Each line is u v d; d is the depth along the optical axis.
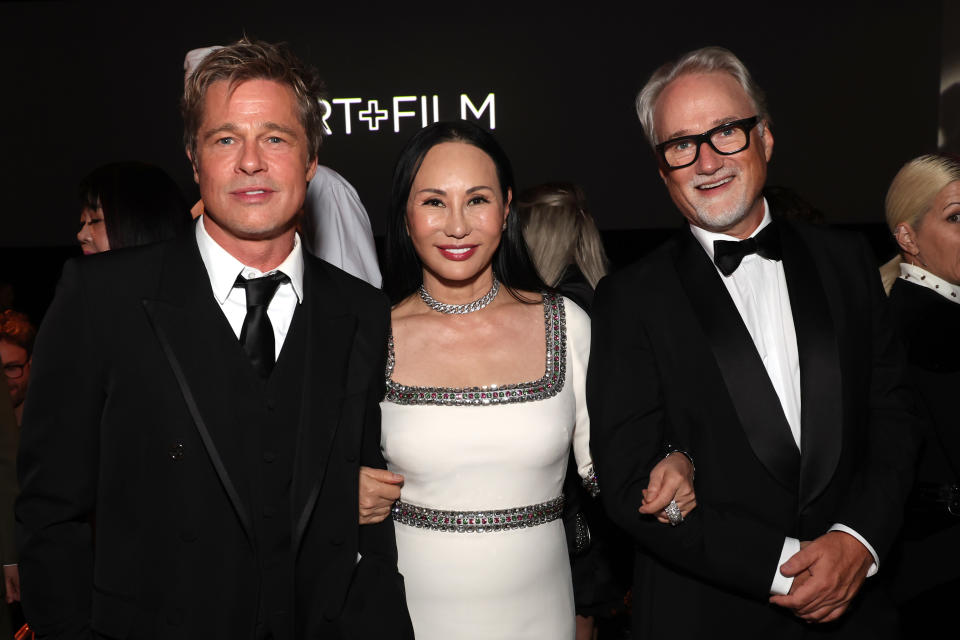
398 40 8.18
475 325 1.92
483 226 1.82
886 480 1.68
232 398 1.50
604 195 8.18
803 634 1.69
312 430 1.54
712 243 1.80
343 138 8.30
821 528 1.67
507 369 1.88
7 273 8.75
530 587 1.82
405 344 1.90
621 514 1.69
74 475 1.45
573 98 8.09
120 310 1.49
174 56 8.35
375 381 1.74
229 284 1.55
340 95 8.27
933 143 7.82
